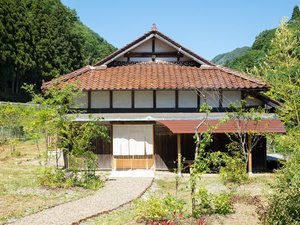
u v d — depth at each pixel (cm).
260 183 1734
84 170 1847
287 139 1172
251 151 2155
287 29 1429
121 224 1111
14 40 4841
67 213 1245
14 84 5366
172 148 2183
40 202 1384
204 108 1276
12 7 4866
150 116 2133
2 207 1295
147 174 2042
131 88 2047
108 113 2148
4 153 2734
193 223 1069
